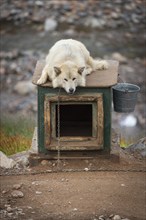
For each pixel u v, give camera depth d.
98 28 40.09
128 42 39.03
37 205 11.41
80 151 13.31
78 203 11.45
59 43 14.19
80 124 14.66
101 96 12.89
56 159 13.34
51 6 42.16
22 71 35.19
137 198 11.71
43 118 13.19
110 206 11.33
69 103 13.03
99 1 42.62
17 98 32.06
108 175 12.74
